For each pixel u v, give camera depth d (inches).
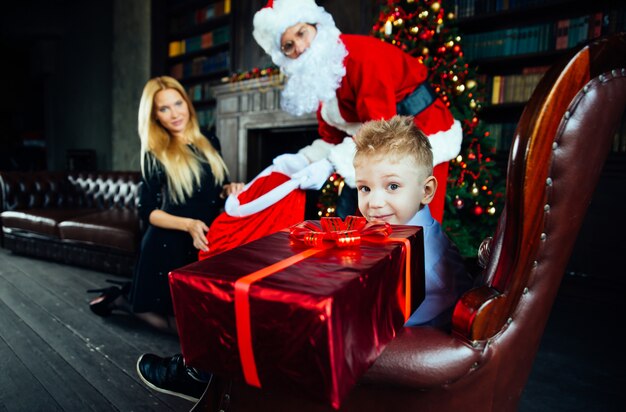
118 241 115.9
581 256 104.5
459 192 94.0
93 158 277.7
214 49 202.4
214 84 172.9
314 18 61.5
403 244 23.7
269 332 17.1
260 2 168.7
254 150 167.0
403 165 31.1
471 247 93.7
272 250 22.9
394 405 25.1
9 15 307.6
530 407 56.2
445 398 24.9
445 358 23.5
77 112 305.6
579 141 23.1
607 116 23.8
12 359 69.2
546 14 121.2
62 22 312.3
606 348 75.3
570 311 94.7
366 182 32.5
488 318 24.0
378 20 111.4
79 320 86.4
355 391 25.2
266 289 16.8
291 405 25.4
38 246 137.0
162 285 74.0
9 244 145.3
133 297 74.5
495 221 100.7
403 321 24.3
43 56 321.4
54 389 60.2
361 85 61.0
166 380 45.2
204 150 76.8
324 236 22.9
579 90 22.8
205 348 19.4
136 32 237.6
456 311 24.4
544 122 22.2
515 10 120.3
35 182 156.6
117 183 154.3
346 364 17.1
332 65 61.8
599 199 102.2
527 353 27.4
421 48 101.2
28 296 101.5
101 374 64.6
